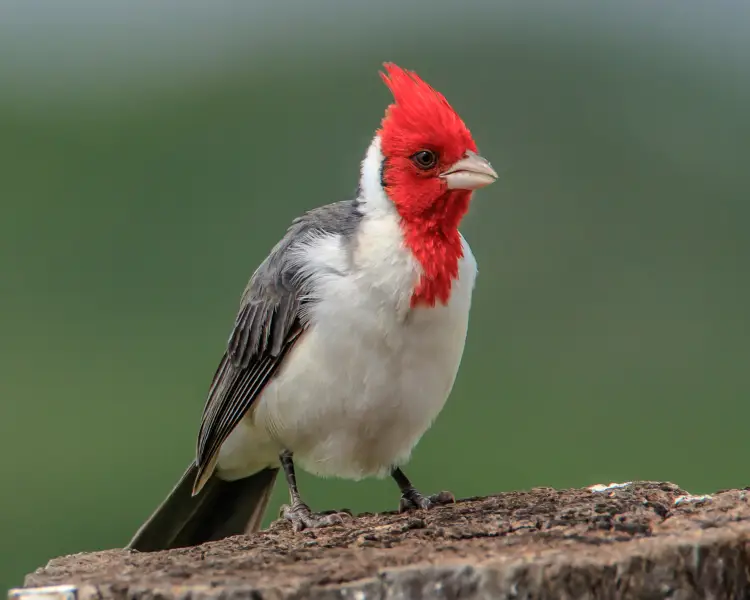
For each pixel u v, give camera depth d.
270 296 7.87
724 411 14.10
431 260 7.48
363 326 7.50
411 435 7.95
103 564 6.28
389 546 6.07
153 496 13.11
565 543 5.71
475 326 15.95
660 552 5.44
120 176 19.41
